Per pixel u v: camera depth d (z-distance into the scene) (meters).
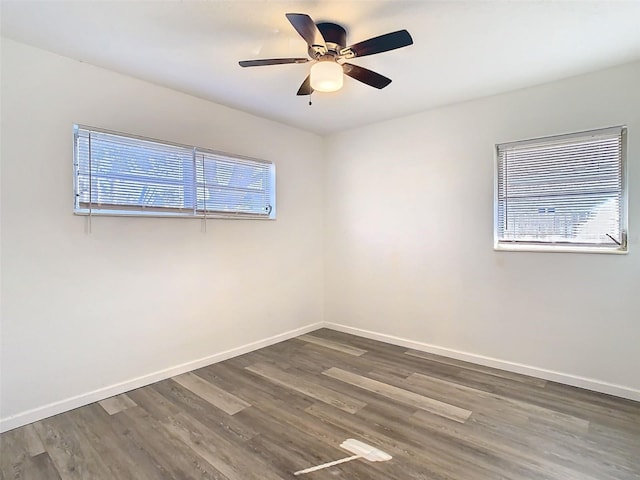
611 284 2.63
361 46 1.96
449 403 2.53
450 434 2.15
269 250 3.85
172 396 2.66
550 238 2.94
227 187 3.45
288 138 4.02
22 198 2.28
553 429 2.19
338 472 1.83
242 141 3.55
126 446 2.05
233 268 3.50
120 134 2.70
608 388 2.64
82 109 2.52
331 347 3.77
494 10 1.91
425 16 1.97
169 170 3.00
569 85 2.77
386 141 3.86
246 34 2.16
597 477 1.77
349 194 4.22
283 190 3.99
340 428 2.22
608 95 2.61
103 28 2.09
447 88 2.97
